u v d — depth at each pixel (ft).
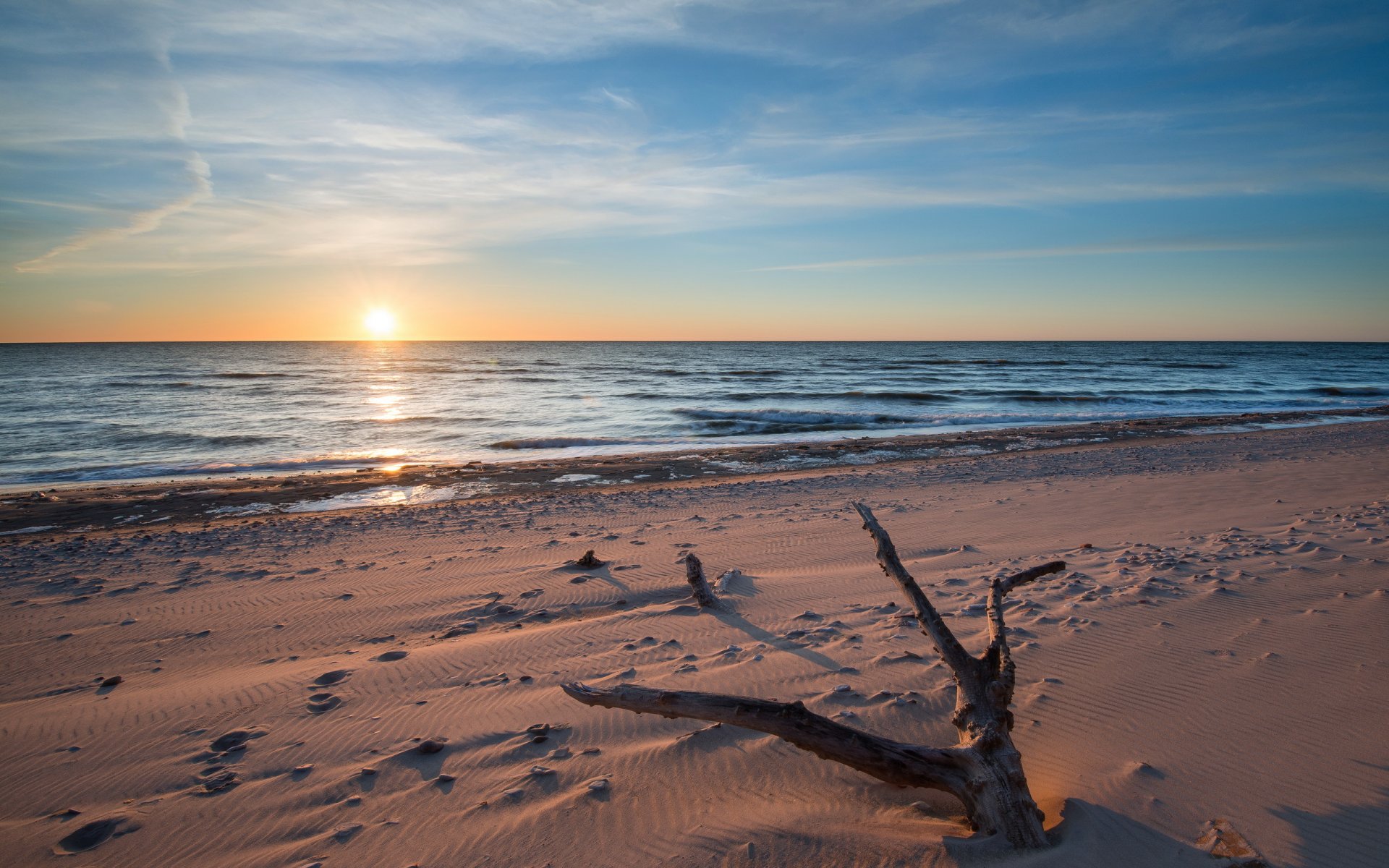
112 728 14.73
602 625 19.76
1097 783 10.58
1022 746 11.98
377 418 104.01
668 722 13.32
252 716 14.97
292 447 77.66
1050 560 24.31
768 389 159.84
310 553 31.32
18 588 26.68
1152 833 9.28
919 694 13.89
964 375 209.36
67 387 158.51
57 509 45.60
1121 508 34.12
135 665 18.86
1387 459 49.80
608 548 29.91
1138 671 14.61
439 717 14.37
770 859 9.18
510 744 12.97
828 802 10.46
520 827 10.40
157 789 12.28
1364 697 12.93
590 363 308.60
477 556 29.32
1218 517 30.71
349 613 22.50
